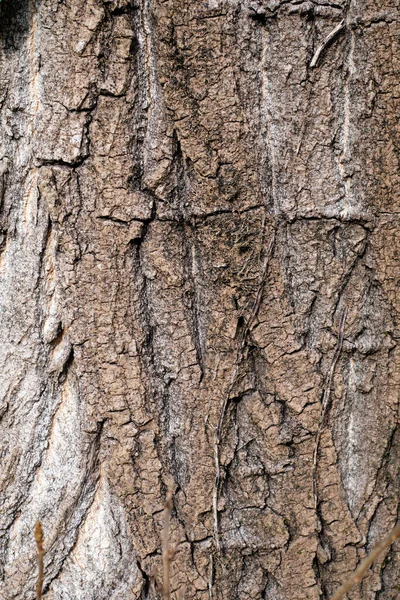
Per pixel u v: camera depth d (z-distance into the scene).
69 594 1.79
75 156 1.72
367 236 1.75
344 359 1.78
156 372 1.77
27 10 1.71
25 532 1.79
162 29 1.70
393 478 1.80
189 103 1.71
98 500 1.79
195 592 1.79
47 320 1.77
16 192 1.75
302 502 1.78
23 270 1.76
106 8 1.70
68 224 1.73
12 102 1.73
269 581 1.79
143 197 1.73
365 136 1.74
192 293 1.76
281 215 1.74
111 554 1.78
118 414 1.76
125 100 1.71
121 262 1.74
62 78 1.71
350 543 1.79
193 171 1.73
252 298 1.75
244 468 1.77
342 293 1.77
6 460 1.79
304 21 1.71
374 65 1.72
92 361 1.76
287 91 1.72
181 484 1.78
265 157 1.73
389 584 1.81
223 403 1.76
